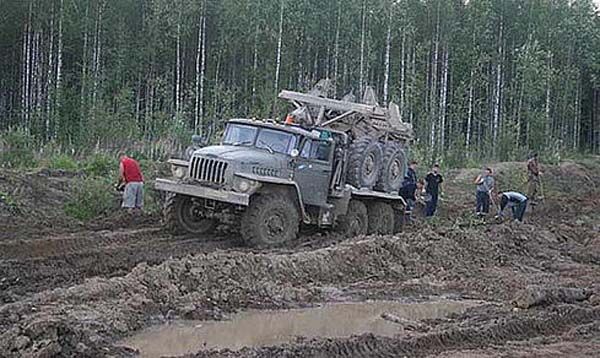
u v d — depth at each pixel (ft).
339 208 56.90
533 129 163.22
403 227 65.26
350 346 31.65
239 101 146.51
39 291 38.11
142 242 51.44
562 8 188.75
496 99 162.09
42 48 139.33
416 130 146.20
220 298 38.17
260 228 51.03
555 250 60.29
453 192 95.09
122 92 126.82
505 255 56.08
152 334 32.89
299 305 39.55
